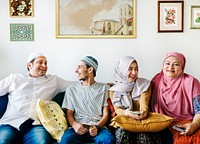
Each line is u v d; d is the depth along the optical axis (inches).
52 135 103.9
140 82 111.8
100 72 134.5
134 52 133.6
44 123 104.5
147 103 106.9
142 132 99.2
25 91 112.1
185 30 132.5
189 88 106.2
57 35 133.8
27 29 134.2
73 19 133.7
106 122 108.1
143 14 132.6
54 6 133.6
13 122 107.7
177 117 107.3
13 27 134.1
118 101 108.9
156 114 103.4
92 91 112.0
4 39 134.7
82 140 101.1
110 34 133.3
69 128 105.4
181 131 97.1
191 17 132.1
